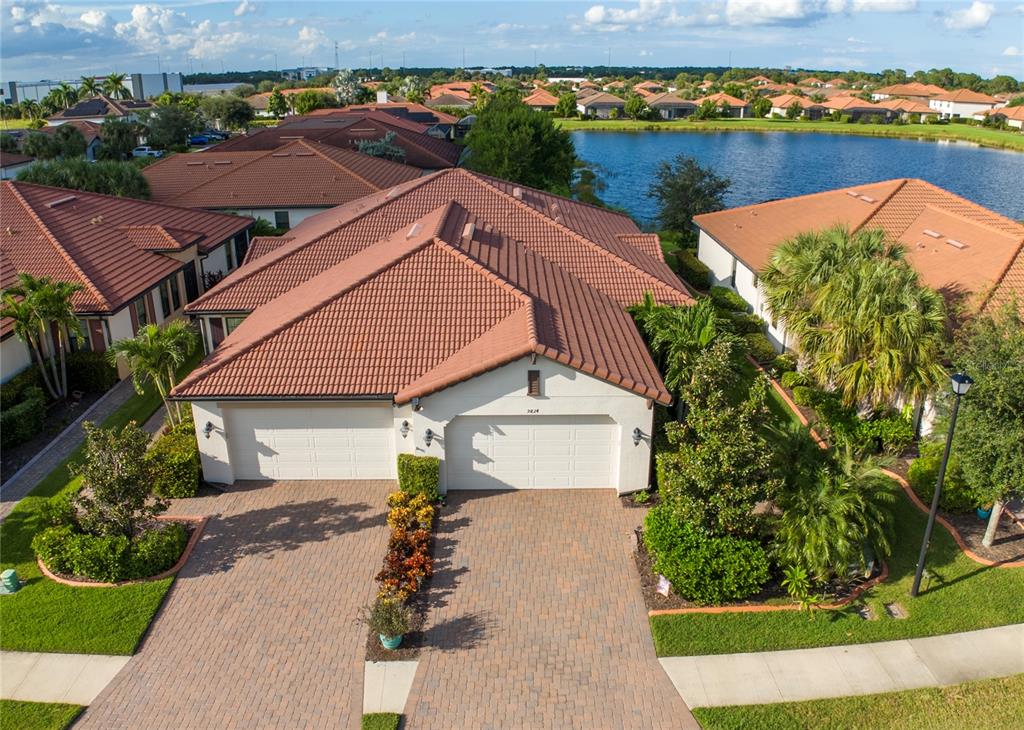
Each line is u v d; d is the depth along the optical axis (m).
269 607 17.03
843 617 16.50
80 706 14.43
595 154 112.38
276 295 29.44
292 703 14.47
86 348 29.55
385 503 20.98
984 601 16.95
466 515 20.36
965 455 17.75
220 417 21.12
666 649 15.65
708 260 43.72
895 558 18.47
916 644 15.81
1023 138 129.25
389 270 24.05
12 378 26.81
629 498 21.09
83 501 18.50
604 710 14.27
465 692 14.70
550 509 20.62
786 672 15.11
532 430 20.91
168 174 56.28
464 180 35.22
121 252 33.50
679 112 170.25
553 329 21.41
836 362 23.33
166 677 15.12
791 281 25.75
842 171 99.00
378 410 21.45
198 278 38.72
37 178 48.56
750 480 16.78
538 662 15.41
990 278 25.89
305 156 56.12
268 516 20.41
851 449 18.41
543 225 31.92
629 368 20.95
